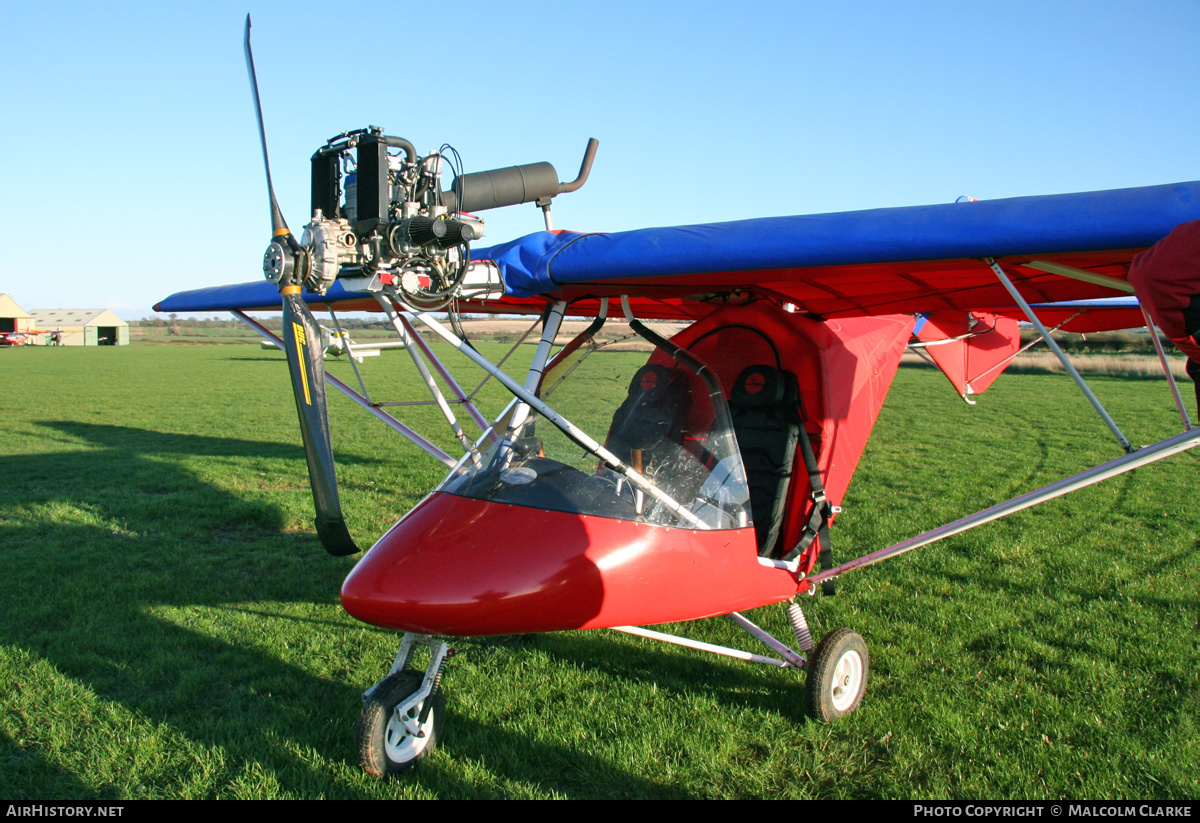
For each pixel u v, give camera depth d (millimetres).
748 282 3412
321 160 2941
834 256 2803
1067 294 3609
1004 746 3178
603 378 3510
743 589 3344
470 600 2701
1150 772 2943
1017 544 6074
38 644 4125
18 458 10125
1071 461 9898
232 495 7930
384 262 2814
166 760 3057
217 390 21469
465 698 3629
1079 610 4656
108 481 8617
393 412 15438
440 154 2920
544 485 3064
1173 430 12445
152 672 3807
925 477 8969
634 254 3045
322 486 2641
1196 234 2031
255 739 3207
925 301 3889
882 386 4883
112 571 5453
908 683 3775
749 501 3480
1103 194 2471
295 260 2730
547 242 3270
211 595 4980
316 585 5211
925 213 2736
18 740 3191
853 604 4832
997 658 4004
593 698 3627
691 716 3467
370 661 4000
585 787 2941
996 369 7637
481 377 24328
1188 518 6895
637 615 3016
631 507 3057
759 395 3855
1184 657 3943
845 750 3201
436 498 3203
